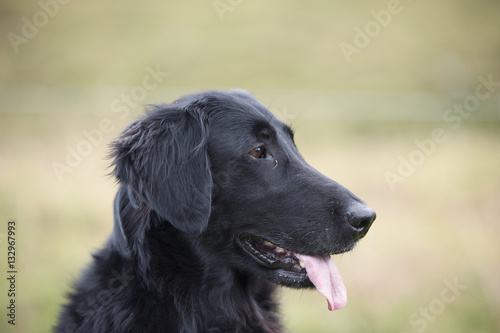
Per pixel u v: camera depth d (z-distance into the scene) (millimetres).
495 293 8336
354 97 18281
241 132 5211
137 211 5055
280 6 40344
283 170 5254
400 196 11992
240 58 31969
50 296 7801
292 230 5066
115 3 39750
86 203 10867
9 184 11242
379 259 9672
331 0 41000
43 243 9219
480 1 38469
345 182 12664
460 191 12086
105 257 5180
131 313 4840
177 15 39281
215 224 5102
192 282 5098
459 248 9586
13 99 16203
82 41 33125
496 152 14703
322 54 32531
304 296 8500
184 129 5156
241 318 5367
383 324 7734
